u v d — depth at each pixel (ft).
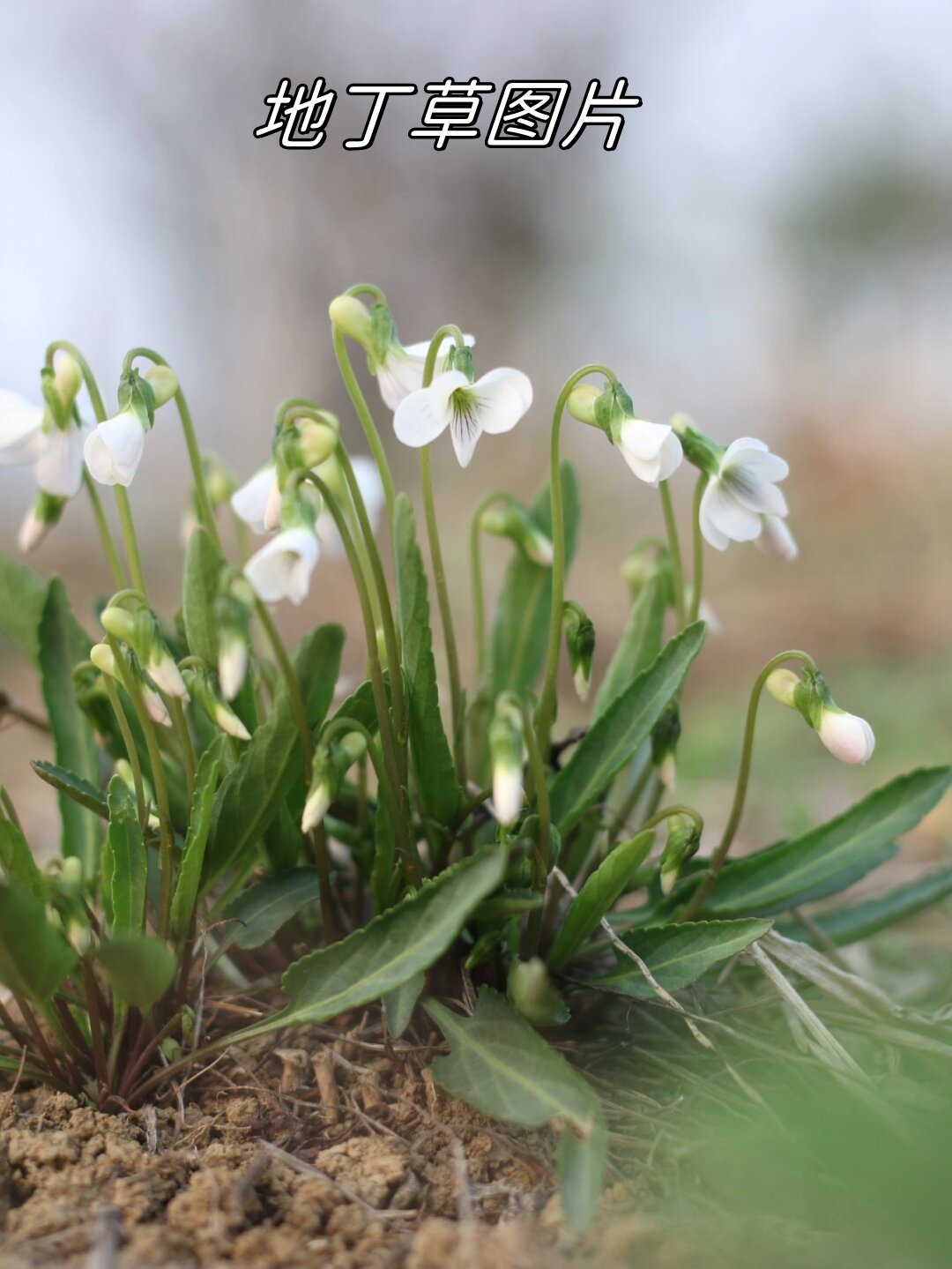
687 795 1.68
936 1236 0.81
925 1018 0.96
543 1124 0.89
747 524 0.95
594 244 5.25
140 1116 0.90
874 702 2.10
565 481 1.10
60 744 1.02
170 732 1.02
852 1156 0.84
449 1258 0.82
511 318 5.17
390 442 4.53
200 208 4.46
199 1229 0.83
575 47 4.68
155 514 3.79
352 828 1.01
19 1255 0.82
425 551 3.47
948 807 1.46
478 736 1.06
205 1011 0.97
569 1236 0.83
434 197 4.84
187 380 4.56
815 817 1.53
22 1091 0.92
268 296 4.49
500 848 0.86
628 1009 0.96
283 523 0.88
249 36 4.27
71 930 0.88
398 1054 0.93
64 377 0.97
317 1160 0.88
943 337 4.95
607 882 0.91
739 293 5.39
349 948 0.89
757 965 1.00
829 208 5.25
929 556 3.12
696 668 2.48
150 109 4.32
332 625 0.93
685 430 0.95
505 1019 0.90
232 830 0.93
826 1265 0.81
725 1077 0.94
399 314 4.81
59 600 1.04
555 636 0.96
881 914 1.06
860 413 4.46
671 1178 0.87
